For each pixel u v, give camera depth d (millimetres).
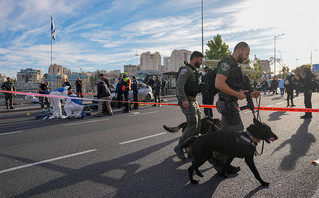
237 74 2924
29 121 8562
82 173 3436
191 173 3018
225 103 3020
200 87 3617
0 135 6129
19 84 18969
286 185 2922
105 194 2795
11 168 3674
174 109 11227
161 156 4137
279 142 4816
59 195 2787
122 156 4172
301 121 7090
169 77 27031
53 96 8117
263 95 21172
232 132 2928
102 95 9211
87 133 6117
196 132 3795
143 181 3133
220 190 2836
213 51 36688
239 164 3689
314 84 7605
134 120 8102
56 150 4617
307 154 4039
